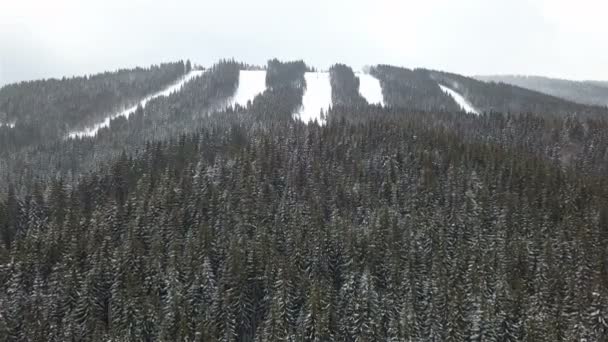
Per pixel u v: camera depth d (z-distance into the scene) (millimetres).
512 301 65625
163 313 69562
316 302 66625
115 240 88188
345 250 79750
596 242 78875
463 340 63375
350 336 67438
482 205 89938
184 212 92438
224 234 86375
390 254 78438
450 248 81000
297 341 65188
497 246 79250
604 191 95625
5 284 76750
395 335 64312
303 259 78875
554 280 70500
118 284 74188
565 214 88312
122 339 65188
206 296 73375
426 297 71188
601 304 62625
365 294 68938
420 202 95312
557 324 62562
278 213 91375
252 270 76375
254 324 74812
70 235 86938
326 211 95812
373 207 94812
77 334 68062
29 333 68250
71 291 73750
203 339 64562
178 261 77688
